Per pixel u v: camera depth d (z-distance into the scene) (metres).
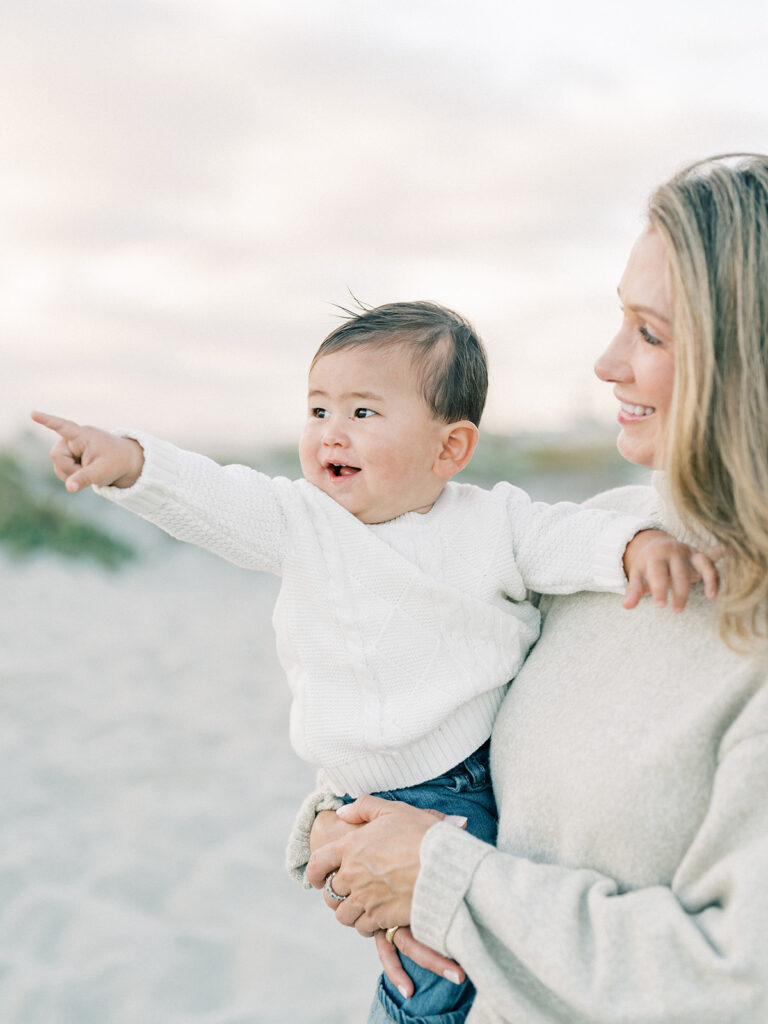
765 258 1.23
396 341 1.72
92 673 5.95
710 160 1.37
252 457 13.86
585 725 1.35
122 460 1.50
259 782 4.30
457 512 1.73
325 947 3.07
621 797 1.25
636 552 1.46
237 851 3.65
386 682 1.57
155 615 7.82
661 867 1.23
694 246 1.26
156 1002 2.79
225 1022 2.69
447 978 1.37
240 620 7.76
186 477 1.55
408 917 1.36
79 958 3.00
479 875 1.24
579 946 1.15
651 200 1.37
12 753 4.55
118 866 3.52
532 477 11.59
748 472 1.22
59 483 10.43
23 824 3.85
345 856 1.43
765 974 1.05
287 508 1.65
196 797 4.12
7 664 6.02
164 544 10.20
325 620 1.61
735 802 1.15
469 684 1.57
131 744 4.73
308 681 1.61
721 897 1.14
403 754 1.56
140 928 3.15
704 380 1.24
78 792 4.16
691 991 1.08
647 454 1.46
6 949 3.04
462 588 1.63
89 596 8.34
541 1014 1.17
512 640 1.63
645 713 1.30
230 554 1.60
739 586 1.25
